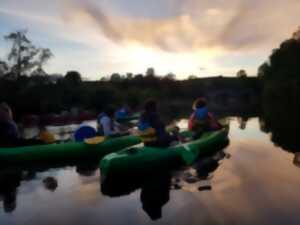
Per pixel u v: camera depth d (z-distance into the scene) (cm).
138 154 599
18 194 500
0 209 433
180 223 369
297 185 507
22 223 383
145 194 484
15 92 2709
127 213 406
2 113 743
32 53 3045
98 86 3728
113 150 808
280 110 2738
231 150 847
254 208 407
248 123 1645
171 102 5528
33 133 1334
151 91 5384
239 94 6844
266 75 5453
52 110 2781
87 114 2073
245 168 634
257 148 870
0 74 2934
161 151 637
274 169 621
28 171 663
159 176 588
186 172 614
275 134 1161
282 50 5012
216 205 422
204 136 842
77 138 834
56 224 378
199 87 6788
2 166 705
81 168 688
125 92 4050
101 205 441
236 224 360
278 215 382
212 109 3672
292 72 4456
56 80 3209
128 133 883
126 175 578
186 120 1938
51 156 739
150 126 650
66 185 550
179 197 462
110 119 849
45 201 464
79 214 409
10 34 2959
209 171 616
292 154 775
